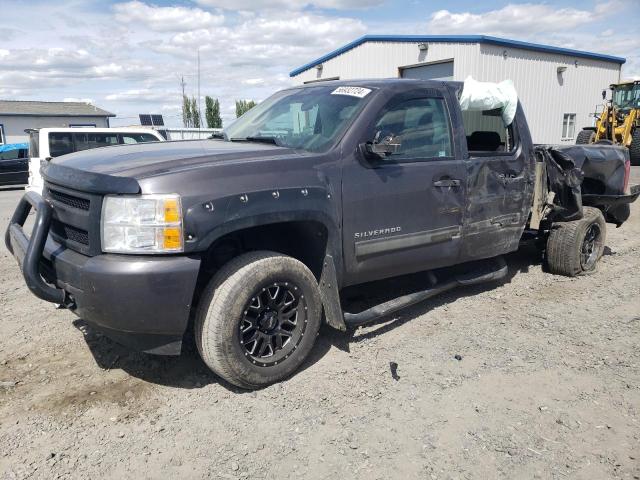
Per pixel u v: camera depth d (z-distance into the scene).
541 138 22.58
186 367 3.60
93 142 10.62
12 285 5.38
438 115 4.18
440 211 4.11
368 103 3.76
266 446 2.78
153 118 22.23
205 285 3.52
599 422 3.01
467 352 3.87
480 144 4.77
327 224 3.43
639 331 4.26
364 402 3.20
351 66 23.08
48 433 2.86
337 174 3.50
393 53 21.33
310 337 3.50
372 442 2.82
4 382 3.37
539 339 4.10
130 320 2.91
